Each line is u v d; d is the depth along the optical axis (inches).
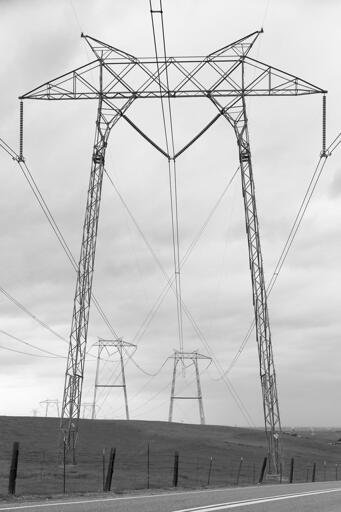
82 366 2304.4
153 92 2204.7
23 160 2042.3
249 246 2239.2
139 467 2871.6
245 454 4402.1
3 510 721.0
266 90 2183.8
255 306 2241.6
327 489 1400.1
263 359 2239.2
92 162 2274.9
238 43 2112.5
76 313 2266.2
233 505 867.4
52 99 2160.4
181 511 754.8
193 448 4500.5
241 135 2245.3
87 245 2255.2
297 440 6318.9
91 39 2110.0
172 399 6309.1
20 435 4320.9
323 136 2050.9
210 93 2199.8
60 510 735.7
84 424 5506.9
